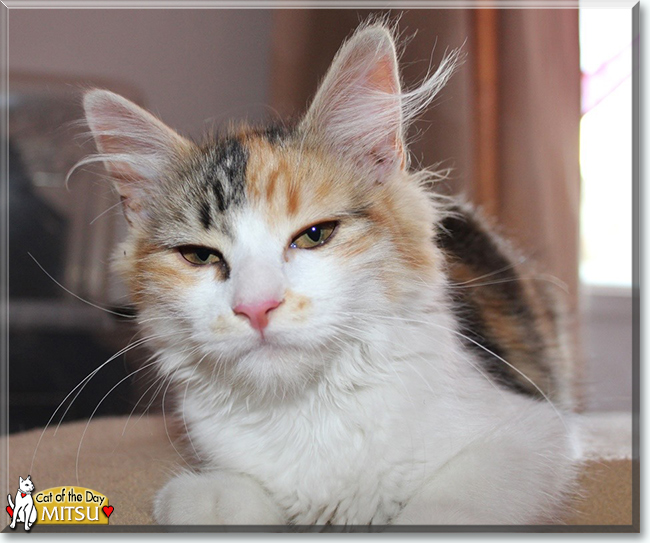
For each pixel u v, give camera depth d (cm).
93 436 60
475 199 70
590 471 52
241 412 50
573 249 73
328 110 51
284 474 48
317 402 48
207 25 96
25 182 88
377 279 48
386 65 50
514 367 53
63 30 93
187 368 50
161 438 59
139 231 52
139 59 95
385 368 48
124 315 55
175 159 52
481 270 59
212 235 49
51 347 85
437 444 48
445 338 50
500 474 47
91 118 52
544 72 73
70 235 88
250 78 97
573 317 68
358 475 48
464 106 68
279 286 47
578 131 76
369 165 50
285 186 49
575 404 60
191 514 47
